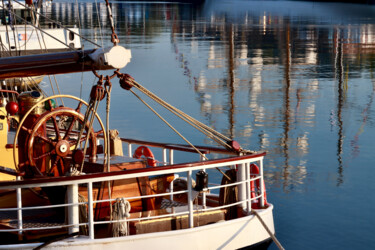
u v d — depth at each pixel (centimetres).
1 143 1007
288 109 2627
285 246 1146
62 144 932
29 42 2708
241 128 2266
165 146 1055
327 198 1453
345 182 1585
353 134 2167
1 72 841
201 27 7200
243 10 10875
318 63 4169
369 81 3425
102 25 7162
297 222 1284
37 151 941
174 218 859
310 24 7625
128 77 875
